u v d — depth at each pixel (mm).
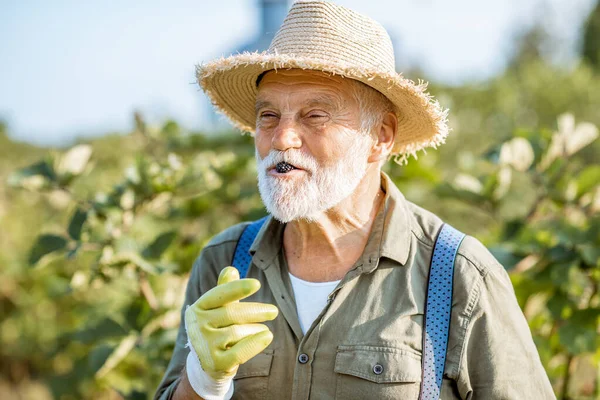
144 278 2779
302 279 1805
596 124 8852
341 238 1796
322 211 1733
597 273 2539
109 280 2746
